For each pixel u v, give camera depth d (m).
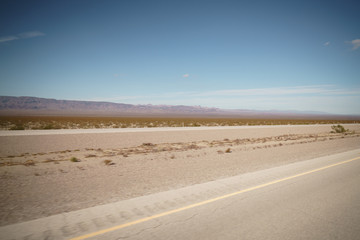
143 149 15.73
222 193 5.85
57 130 30.50
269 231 3.83
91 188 6.35
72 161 10.70
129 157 11.94
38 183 6.88
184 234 3.71
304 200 5.33
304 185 6.56
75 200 5.36
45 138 20.53
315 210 4.74
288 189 6.18
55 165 9.77
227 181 7.05
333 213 4.59
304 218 4.36
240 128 41.56
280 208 4.84
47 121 64.12
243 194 5.76
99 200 5.36
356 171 8.38
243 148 15.86
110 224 4.06
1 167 9.31
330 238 3.62
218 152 13.62
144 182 6.98
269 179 7.27
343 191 6.01
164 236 3.63
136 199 5.39
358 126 53.62
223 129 37.97
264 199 5.39
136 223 4.10
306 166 9.37
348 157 11.61
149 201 5.26
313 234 3.75
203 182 6.96
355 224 4.12
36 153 13.93
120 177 7.63
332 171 8.39
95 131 29.34
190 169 8.92
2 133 24.33
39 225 4.01
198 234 3.71
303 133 33.50
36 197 5.59
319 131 38.09
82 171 8.58
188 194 5.77
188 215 4.46
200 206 4.95
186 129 36.53
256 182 6.91
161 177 7.62
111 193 5.90
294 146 16.72
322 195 5.69
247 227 3.97
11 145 16.50
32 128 35.62
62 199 5.44
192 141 22.14
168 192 5.95
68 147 16.52
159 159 11.33
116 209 4.77
